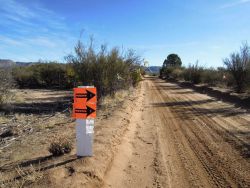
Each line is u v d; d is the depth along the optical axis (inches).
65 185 231.3
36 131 429.7
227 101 840.9
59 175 247.8
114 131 407.8
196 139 426.0
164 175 295.6
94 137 367.9
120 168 304.5
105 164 287.9
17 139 387.2
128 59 844.6
